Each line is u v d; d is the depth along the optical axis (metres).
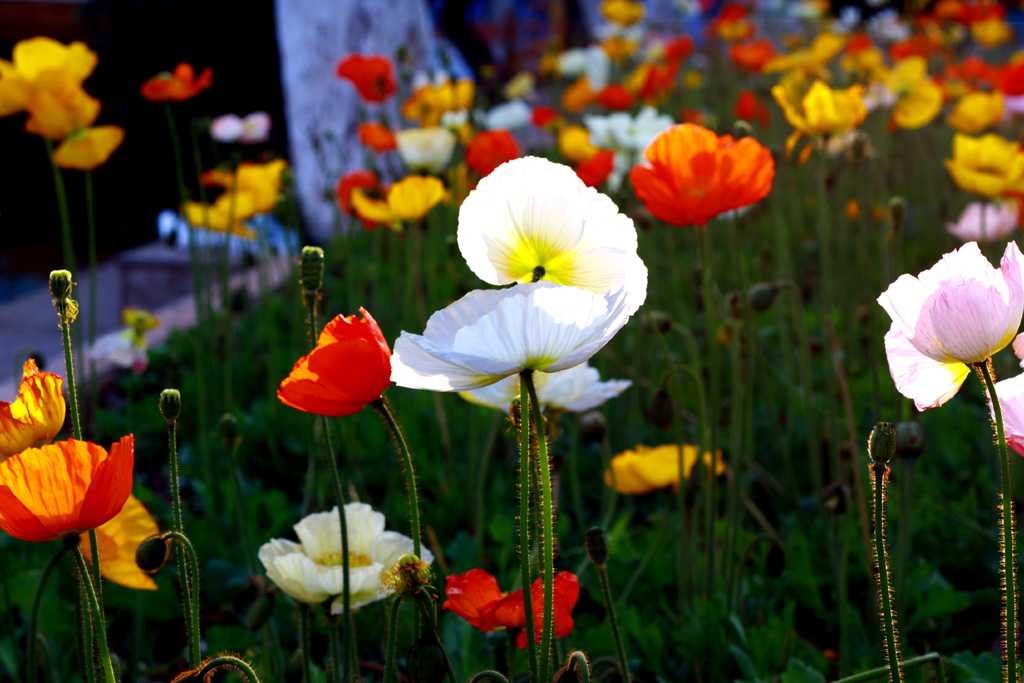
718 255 2.99
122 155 5.02
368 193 2.02
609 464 1.27
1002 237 1.94
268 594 1.06
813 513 1.65
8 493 0.79
